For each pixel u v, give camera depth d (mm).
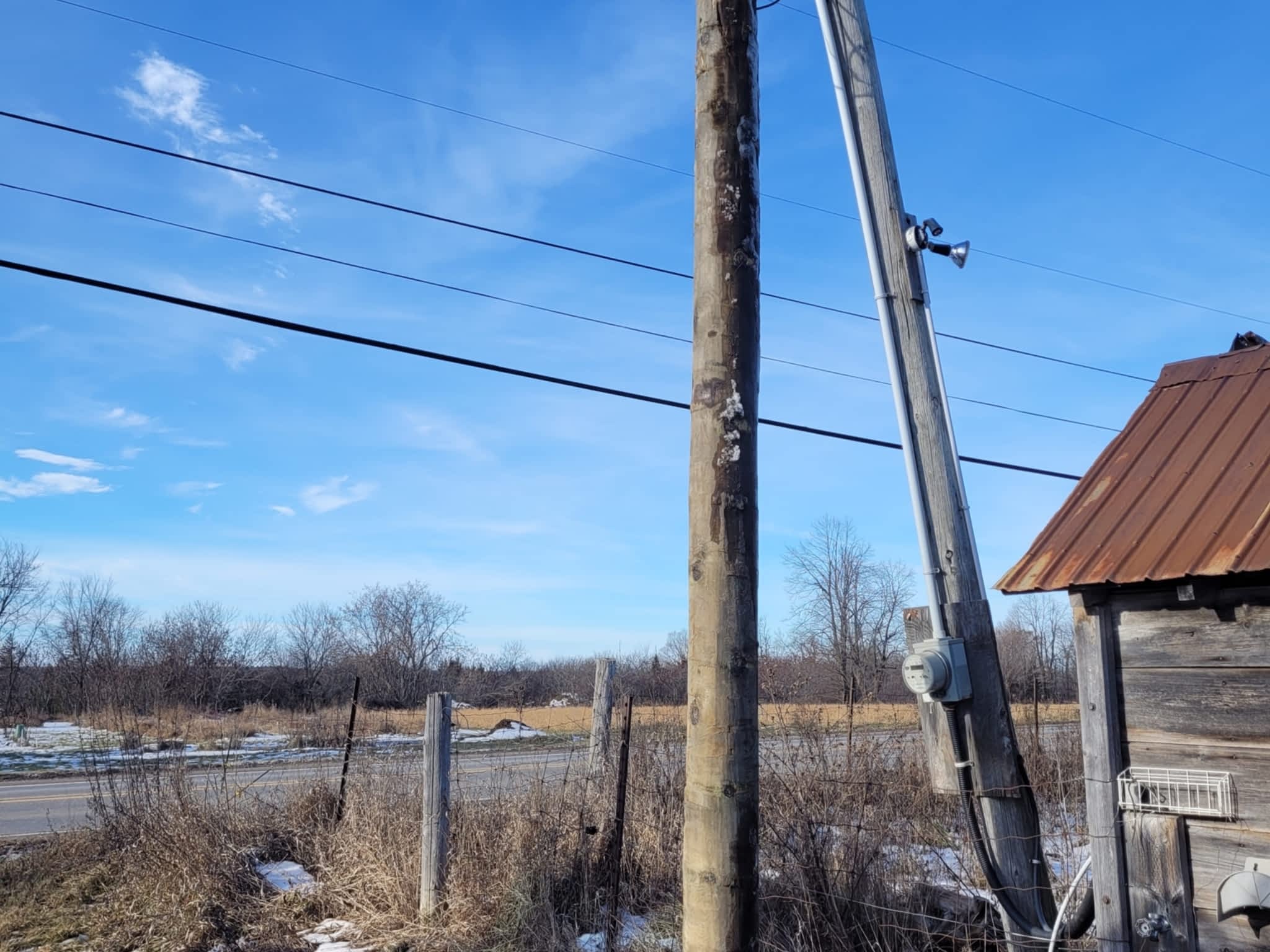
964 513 5297
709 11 3652
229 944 7039
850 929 5734
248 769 13695
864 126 5680
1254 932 3729
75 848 9555
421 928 7094
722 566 3180
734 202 3469
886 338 5488
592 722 9570
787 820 6238
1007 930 4922
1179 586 3924
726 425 3287
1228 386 4723
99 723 12438
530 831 7785
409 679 37719
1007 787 4980
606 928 6688
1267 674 3787
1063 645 20422
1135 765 4156
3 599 32031
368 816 8484
